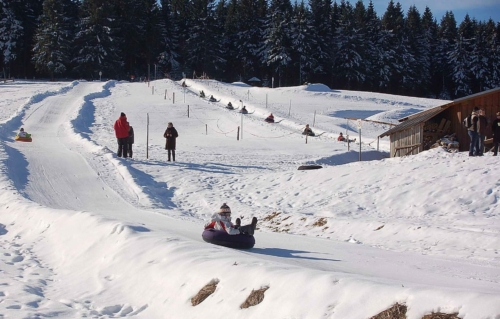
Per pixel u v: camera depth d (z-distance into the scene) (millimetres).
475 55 127500
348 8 132625
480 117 21594
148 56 123875
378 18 132125
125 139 30547
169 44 128875
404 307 5512
